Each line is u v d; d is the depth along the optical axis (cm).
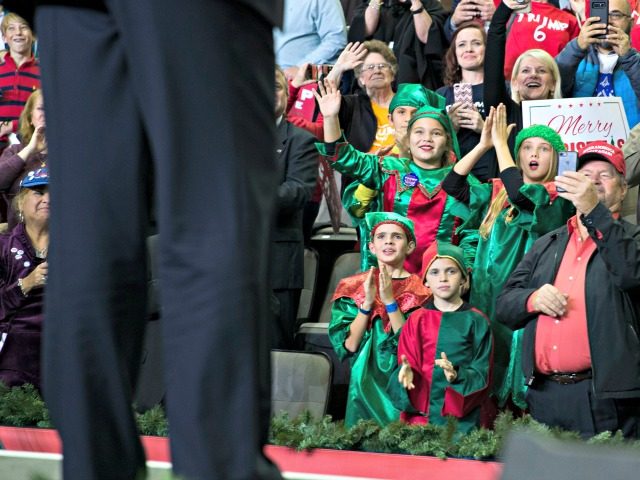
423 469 1171
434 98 1994
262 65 379
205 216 365
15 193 2058
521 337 1579
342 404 1808
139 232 392
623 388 1366
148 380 1455
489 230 1720
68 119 387
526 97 1934
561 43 2130
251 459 366
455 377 1531
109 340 387
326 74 2317
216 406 366
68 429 388
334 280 2133
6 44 2516
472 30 2097
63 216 387
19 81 2481
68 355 385
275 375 1723
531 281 1484
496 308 1490
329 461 1198
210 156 363
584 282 1411
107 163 386
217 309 362
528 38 2134
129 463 397
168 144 361
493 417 1562
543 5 2152
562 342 1401
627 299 1391
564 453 288
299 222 1927
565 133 1808
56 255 389
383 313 1695
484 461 1172
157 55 360
